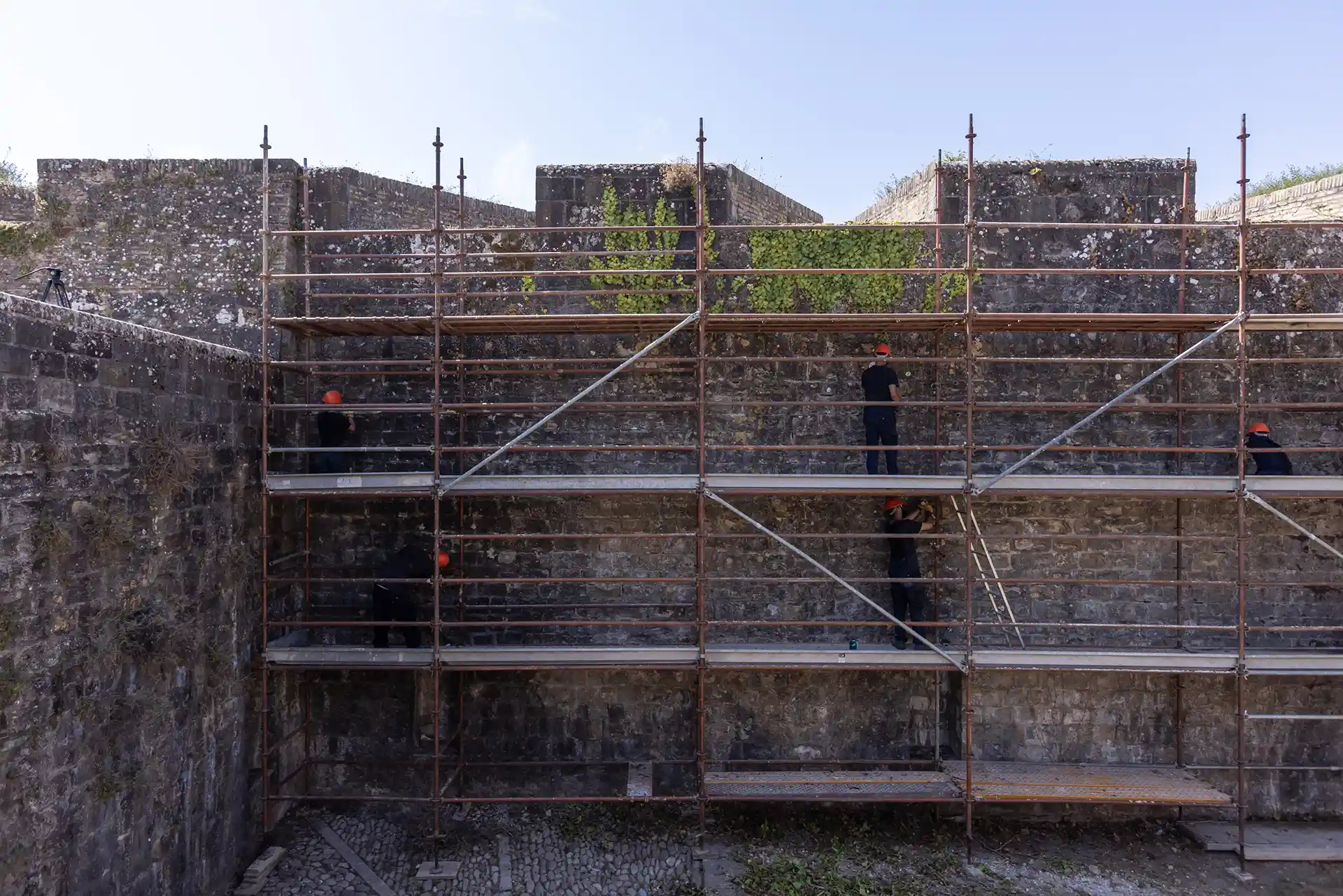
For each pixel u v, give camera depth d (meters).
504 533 8.30
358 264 8.42
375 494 7.40
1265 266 8.21
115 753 5.48
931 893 6.97
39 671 4.80
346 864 7.39
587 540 8.33
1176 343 8.21
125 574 5.64
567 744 8.37
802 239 8.36
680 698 8.38
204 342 6.68
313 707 8.38
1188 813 8.22
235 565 7.12
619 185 8.52
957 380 8.25
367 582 8.37
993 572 8.20
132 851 5.67
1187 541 8.18
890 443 7.82
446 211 10.69
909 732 8.33
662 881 7.21
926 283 8.30
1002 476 7.32
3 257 8.15
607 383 8.33
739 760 8.25
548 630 8.35
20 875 4.64
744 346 8.29
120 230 8.20
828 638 8.30
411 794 8.33
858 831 7.91
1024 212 8.34
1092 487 7.37
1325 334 8.20
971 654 7.48
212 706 6.75
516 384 8.37
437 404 7.39
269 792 7.69
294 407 7.36
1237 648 8.14
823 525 8.28
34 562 4.78
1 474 4.54
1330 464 8.15
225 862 6.95
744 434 8.28
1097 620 8.23
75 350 5.14
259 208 8.19
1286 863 7.50
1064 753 8.29
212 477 6.79
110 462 5.48
